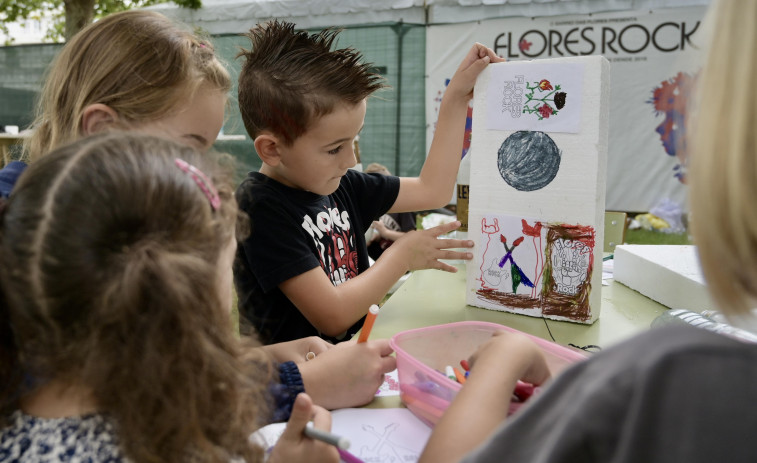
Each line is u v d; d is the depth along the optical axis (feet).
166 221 1.54
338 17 16.49
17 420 1.63
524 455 1.14
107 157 1.58
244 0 16.30
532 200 3.51
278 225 3.57
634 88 15.58
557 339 3.18
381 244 7.55
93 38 2.94
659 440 0.98
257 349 2.36
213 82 3.14
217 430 1.64
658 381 1.01
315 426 2.14
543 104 3.42
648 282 3.96
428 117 16.96
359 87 3.58
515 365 1.85
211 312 1.57
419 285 4.31
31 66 17.40
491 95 3.59
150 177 1.56
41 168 1.61
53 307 1.47
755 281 1.15
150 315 1.45
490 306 3.72
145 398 1.49
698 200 1.18
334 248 4.05
